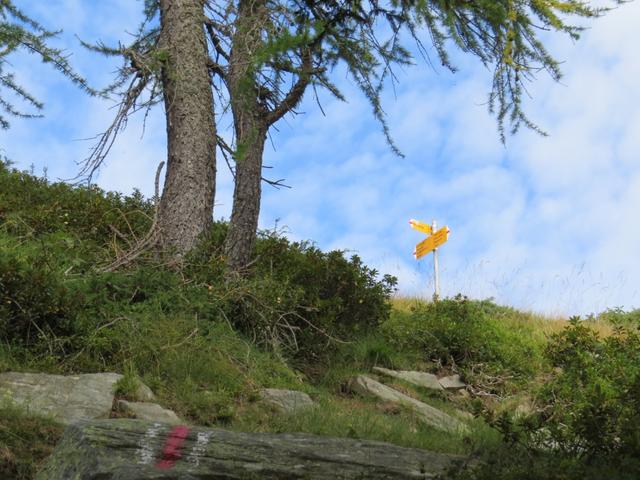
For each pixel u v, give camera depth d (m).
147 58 10.13
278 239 10.77
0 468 4.49
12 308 6.61
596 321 15.10
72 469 3.64
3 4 10.18
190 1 10.80
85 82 9.54
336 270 10.12
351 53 9.57
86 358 6.69
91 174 9.97
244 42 10.16
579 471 3.68
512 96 10.04
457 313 12.21
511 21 9.47
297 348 8.77
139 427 4.09
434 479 3.85
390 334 10.91
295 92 10.02
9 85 10.38
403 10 9.55
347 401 8.21
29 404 5.40
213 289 8.60
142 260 8.85
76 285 7.39
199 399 6.48
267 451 4.01
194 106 10.32
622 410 4.51
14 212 9.48
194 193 10.06
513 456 4.40
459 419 8.19
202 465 3.62
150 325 7.40
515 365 10.93
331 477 3.74
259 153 10.15
